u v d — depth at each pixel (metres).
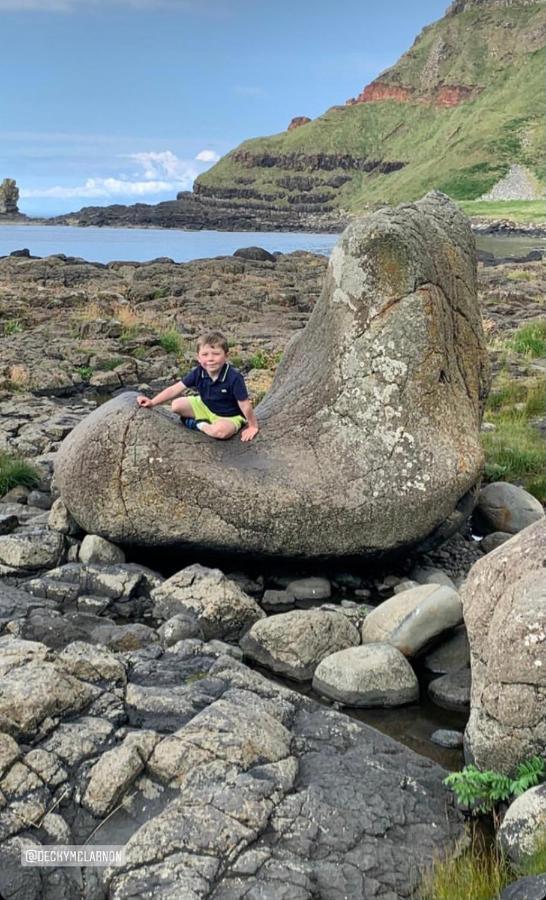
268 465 3.51
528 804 2.06
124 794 2.20
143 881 1.93
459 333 3.93
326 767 2.34
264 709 2.50
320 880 1.97
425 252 3.72
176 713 2.47
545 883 1.83
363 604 3.52
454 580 3.79
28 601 3.32
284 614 3.10
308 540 3.47
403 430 3.57
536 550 2.40
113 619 3.32
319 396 3.70
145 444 3.47
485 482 4.92
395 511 3.48
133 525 3.51
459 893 1.93
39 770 2.20
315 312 4.11
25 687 2.35
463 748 2.56
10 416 6.59
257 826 2.08
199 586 3.31
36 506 4.46
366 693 2.82
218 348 3.52
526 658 2.21
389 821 2.17
